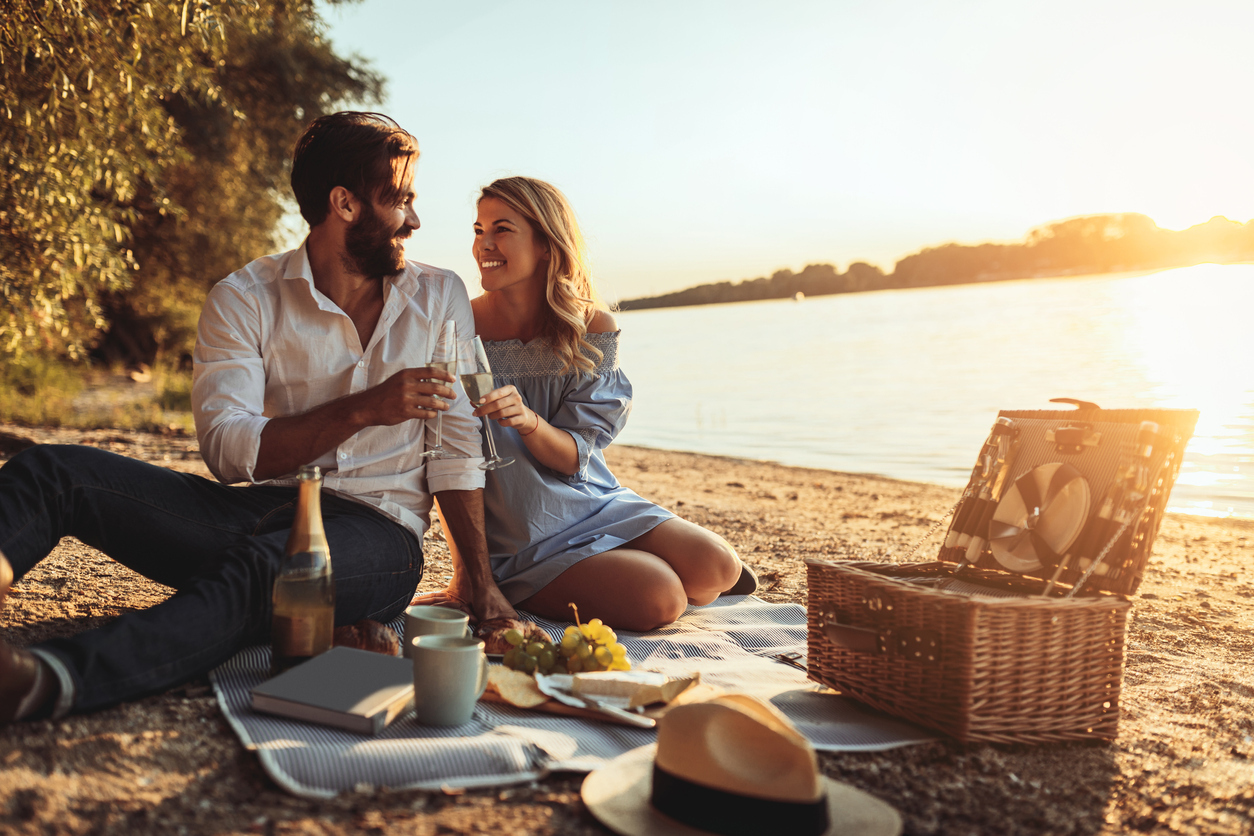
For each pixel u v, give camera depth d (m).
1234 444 10.56
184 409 12.14
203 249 16.30
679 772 1.63
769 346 37.91
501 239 3.05
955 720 2.08
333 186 2.54
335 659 2.16
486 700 2.24
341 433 2.41
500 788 1.78
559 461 3.05
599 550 3.00
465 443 2.79
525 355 3.19
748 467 10.16
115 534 2.39
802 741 1.58
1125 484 2.27
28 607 2.87
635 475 9.02
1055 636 2.13
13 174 6.14
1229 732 2.32
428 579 3.65
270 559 2.25
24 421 9.44
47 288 7.28
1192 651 3.17
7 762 1.70
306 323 2.64
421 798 1.72
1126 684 2.73
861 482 8.86
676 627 3.04
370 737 1.92
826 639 2.45
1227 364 20.86
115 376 17.78
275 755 1.78
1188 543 5.80
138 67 6.17
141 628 2.00
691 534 3.13
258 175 15.79
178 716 2.00
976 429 13.45
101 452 2.41
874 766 1.99
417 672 2.01
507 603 2.78
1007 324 39.12
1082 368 20.80
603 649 2.31
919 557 4.78
